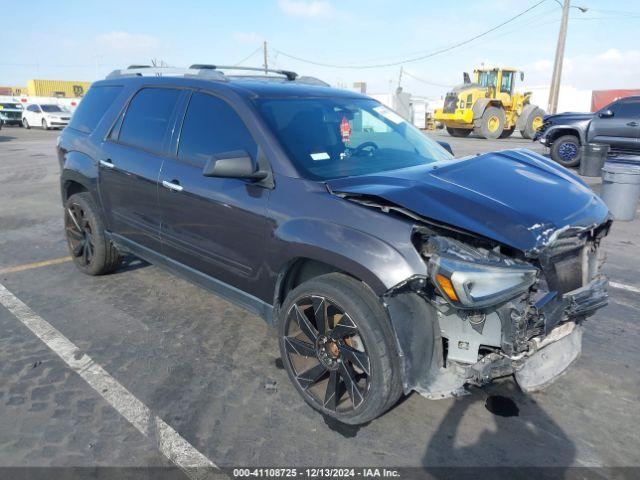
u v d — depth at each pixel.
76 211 4.93
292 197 2.90
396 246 2.45
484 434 2.80
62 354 3.55
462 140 23.67
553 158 13.73
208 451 2.63
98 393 3.10
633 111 12.01
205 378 3.28
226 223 3.24
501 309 2.43
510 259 2.42
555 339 2.90
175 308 4.32
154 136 3.94
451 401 3.08
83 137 4.69
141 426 2.81
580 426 2.87
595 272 3.10
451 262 2.33
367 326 2.52
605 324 4.11
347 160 3.26
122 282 4.89
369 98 4.16
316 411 2.96
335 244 2.61
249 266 3.18
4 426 2.79
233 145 3.30
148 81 4.20
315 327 2.85
